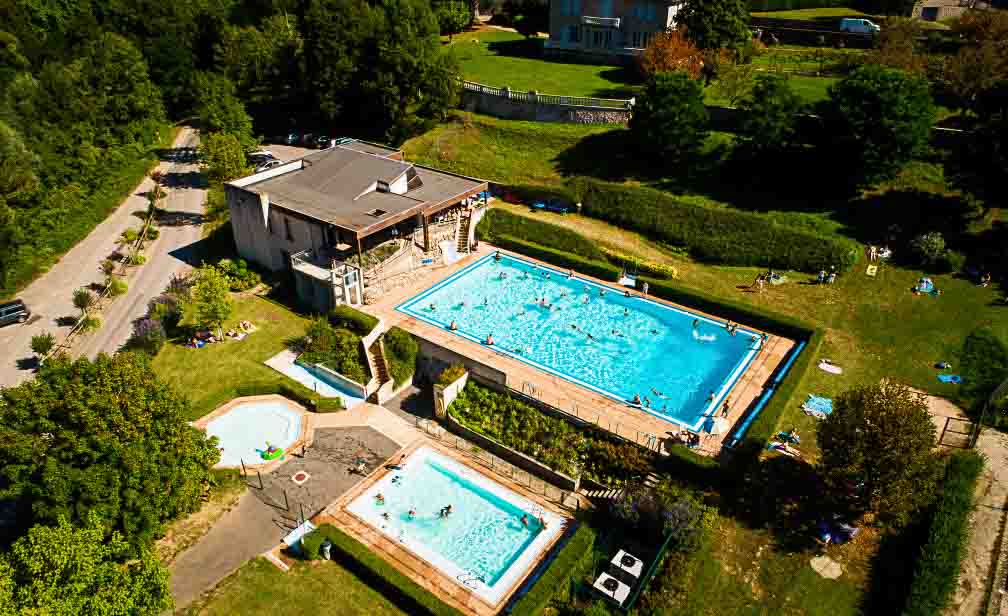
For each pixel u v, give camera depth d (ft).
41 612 78.43
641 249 198.90
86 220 223.92
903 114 179.11
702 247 193.57
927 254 175.11
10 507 116.16
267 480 127.03
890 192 195.42
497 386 144.25
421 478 128.57
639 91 257.14
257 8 377.50
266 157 254.68
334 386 151.43
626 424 132.57
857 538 110.42
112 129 271.28
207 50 348.79
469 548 114.52
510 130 251.19
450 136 256.93
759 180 208.85
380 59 256.32
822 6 350.02
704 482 119.75
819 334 154.92
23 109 246.88
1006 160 175.73
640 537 114.93
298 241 184.55
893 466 103.24
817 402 138.21
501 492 125.39
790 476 120.57
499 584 107.55
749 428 128.16
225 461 130.52
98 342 165.07
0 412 103.14
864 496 108.47
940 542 104.01
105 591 86.38
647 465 123.24
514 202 224.74
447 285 185.16
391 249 180.96
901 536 110.11
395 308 172.65
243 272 187.01
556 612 103.45
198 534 115.55
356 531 116.88
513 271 193.88
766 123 200.13
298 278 174.19
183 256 205.16
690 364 153.28
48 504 97.76
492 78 287.48
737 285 180.75
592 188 218.59
